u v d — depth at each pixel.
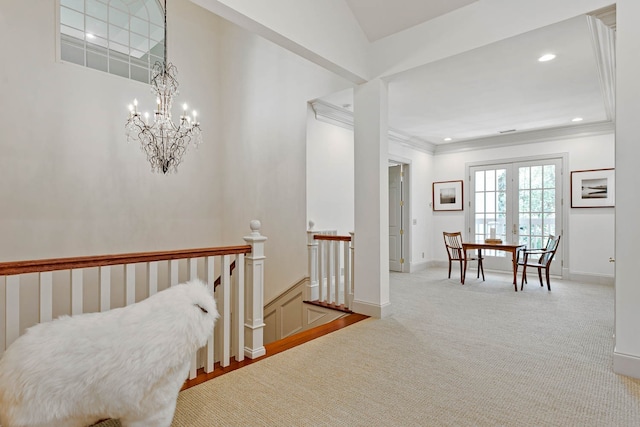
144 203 4.87
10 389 1.32
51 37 4.12
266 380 2.24
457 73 3.54
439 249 7.42
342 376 2.29
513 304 4.21
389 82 3.73
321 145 4.57
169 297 1.65
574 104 4.67
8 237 3.82
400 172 6.91
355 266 3.77
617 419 1.80
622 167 2.29
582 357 2.60
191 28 5.40
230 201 5.48
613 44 2.85
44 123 4.06
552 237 5.36
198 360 2.67
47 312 1.68
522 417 1.82
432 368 2.41
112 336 1.46
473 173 7.00
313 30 2.98
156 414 1.54
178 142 4.70
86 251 4.36
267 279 4.86
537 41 2.86
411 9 3.19
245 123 5.22
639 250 2.24
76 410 1.39
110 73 4.64
